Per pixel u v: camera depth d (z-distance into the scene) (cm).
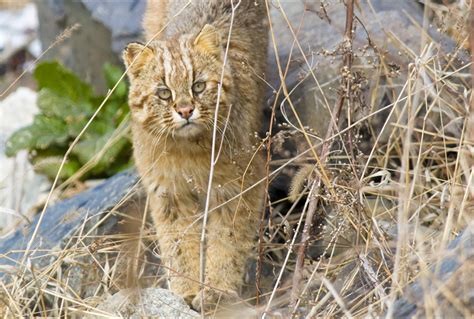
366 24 1506
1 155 2000
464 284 891
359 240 1207
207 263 1279
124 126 1789
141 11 2070
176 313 1122
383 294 1004
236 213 1263
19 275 1207
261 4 1498
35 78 1928
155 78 1226
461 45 1267
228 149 1273
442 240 996
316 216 1222
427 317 862
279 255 1312
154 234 1362
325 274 1114
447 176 1296
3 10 3100
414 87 1227
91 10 2142
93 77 2227
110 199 1424
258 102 1397
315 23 1568
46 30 2377
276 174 1327
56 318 1151
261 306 1118
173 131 1222
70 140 1866
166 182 1291
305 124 1438
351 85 1246
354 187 1161
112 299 1159
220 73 1241
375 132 1389
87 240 1355
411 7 1612
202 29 1248
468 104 1215
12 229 1620
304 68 1477
